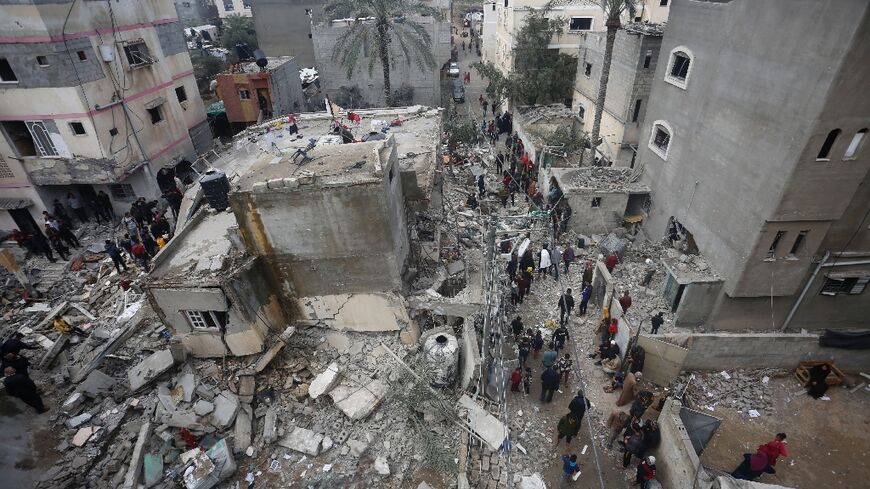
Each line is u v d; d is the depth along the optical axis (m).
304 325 13.93
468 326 13.12
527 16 32.25
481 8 85.44
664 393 13.70
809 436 12.46
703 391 13.79
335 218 11.63
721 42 14.92
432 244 15.84
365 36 25.98
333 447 11.51
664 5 33.91
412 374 12.58
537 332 14.68
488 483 10.76
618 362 14.20
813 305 15.60
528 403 13.56
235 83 29.52
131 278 17.67
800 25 11.63
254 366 12.84
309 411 12.20
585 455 12.04
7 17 16.80
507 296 16.98
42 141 19.50
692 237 17.25
